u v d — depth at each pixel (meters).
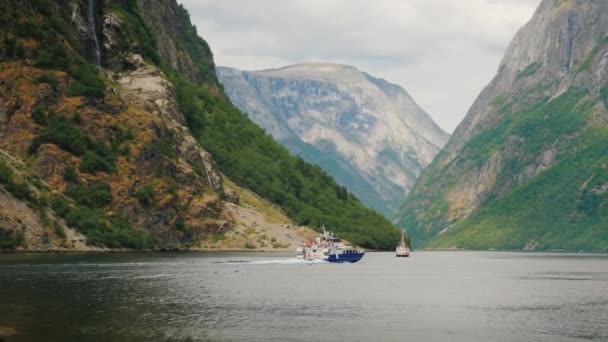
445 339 99.25
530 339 99.75
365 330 104.81
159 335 97.44
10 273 163.50
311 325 108.06
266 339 97.19
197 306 124.19
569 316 120.06
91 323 103.62
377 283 177.00
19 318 105.31
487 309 128.00
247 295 141.75
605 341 98.62
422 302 137.12
